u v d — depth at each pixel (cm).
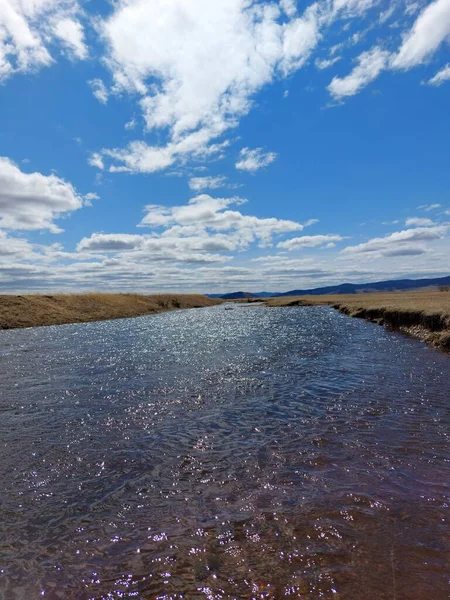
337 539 476
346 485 614
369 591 388
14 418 986
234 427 902
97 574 431
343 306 5469
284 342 2347
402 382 1280
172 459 732
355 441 798
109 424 935
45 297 4788
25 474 683
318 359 1736
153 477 661
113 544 484
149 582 415
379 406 1028
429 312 2448
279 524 512
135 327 3688
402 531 490
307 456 730
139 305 6819
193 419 964
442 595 382
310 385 1273
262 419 952
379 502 560
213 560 446
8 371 1575
